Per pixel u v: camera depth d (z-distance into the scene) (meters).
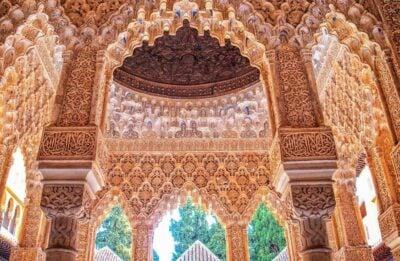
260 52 4.21
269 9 4.10
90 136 3.44
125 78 7.39
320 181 3.29
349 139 5.73
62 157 3.32
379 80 3.88
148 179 7.30
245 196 7.23
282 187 3.45
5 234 7.21
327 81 5.83
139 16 4.09
